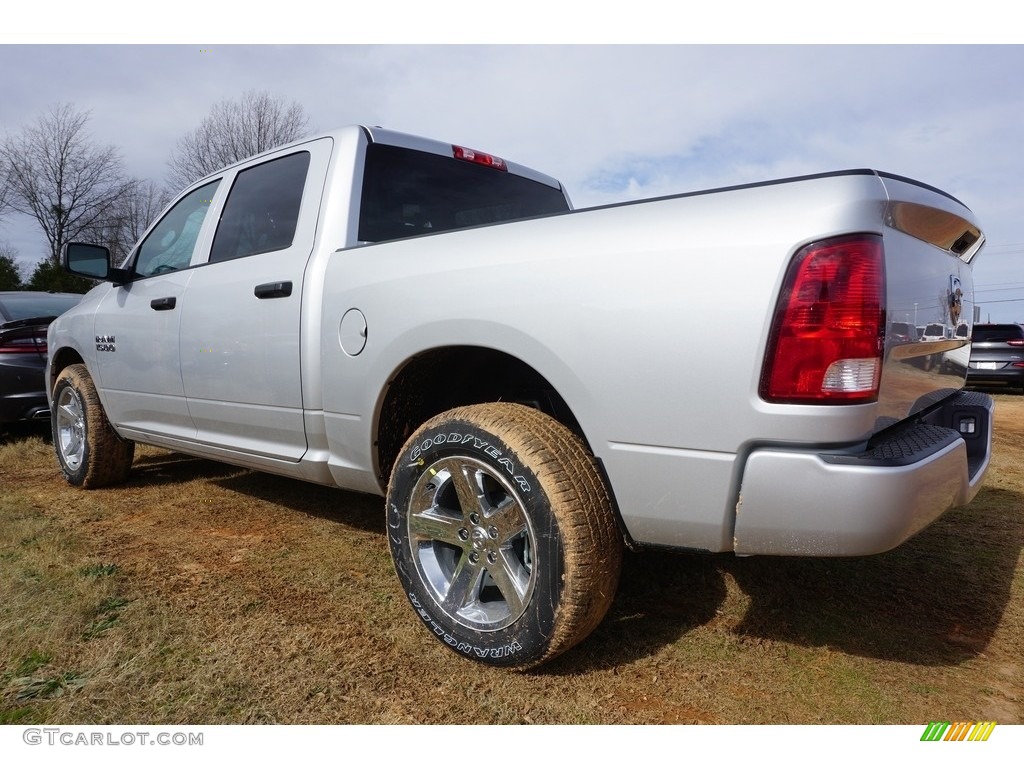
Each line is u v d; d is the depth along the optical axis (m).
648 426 1.79
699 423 1.71
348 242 2.71
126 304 3.80
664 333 1.75
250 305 2.91
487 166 3.46
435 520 2.19
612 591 1.94
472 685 2.03
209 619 2.42
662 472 1.79
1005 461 5.23
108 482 4.32
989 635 2.33
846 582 2.75
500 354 2.31
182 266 3.58
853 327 1.59
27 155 34.09
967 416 2.26
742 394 1.65
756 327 1.62
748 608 2.52
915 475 1.59
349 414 2.53
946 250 2.20
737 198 1.72
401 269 2.33
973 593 2.65
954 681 2.06
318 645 2.25
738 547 1.75
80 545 3.18
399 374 2.40
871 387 1.62
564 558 1.86
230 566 2.93
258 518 3.63
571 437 1.98
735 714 1.90
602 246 1.87
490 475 2.03
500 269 2.05
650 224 1.81
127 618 2.42
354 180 2.81
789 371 1.60
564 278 1.91
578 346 1.88
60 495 4.17
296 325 2.70
